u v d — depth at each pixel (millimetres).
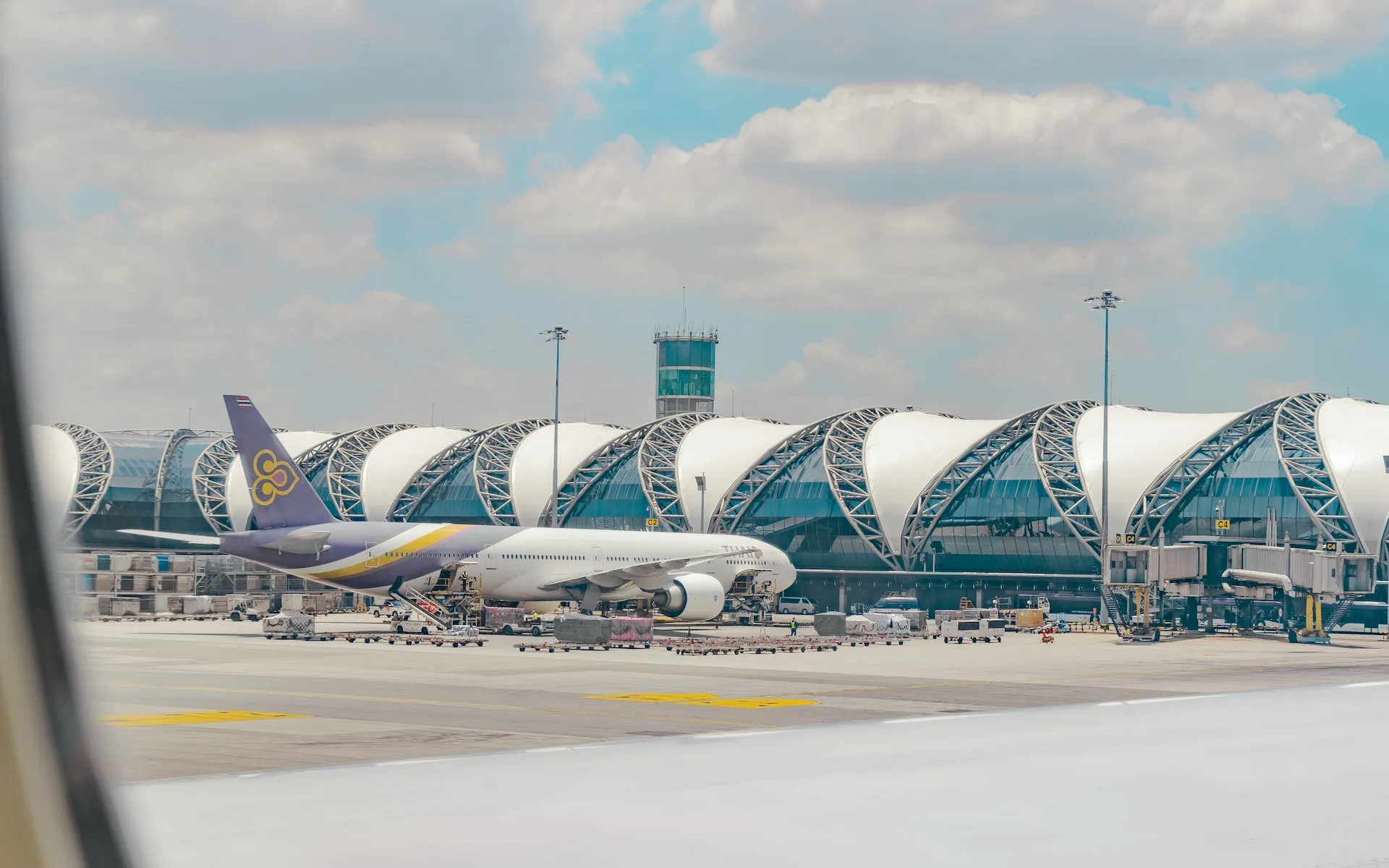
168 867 12469
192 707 33031
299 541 66062
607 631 61188
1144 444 111938
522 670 47250
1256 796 17578
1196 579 87250
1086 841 14352
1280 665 55594
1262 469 106688
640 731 28812
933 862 13180
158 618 85938
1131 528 108375
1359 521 100812
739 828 14688
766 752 21281
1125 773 19500
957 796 17078
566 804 16047
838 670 49719
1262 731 25719
